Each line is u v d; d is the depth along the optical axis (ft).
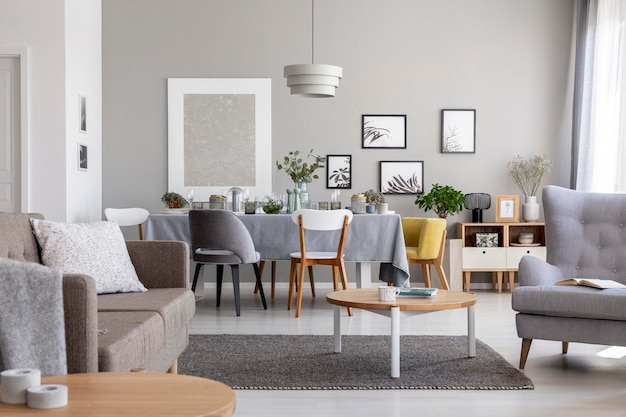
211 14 26.32
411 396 11.50
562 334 12.99
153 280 12.79
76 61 23.02
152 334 9.36
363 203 21.63
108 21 26.25
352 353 14.61
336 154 26.48
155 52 26.30
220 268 21.77
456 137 26.53
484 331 17.33
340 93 26.48
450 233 26.50
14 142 21.91
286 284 26.37
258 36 26.40
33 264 7.33
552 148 26.63
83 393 6.05
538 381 12.49
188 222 20.71
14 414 5.45
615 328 12.67
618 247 15.01
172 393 6.05
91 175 24.85
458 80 26.58
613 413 10.61
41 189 21.81
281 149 26.43
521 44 26.58
